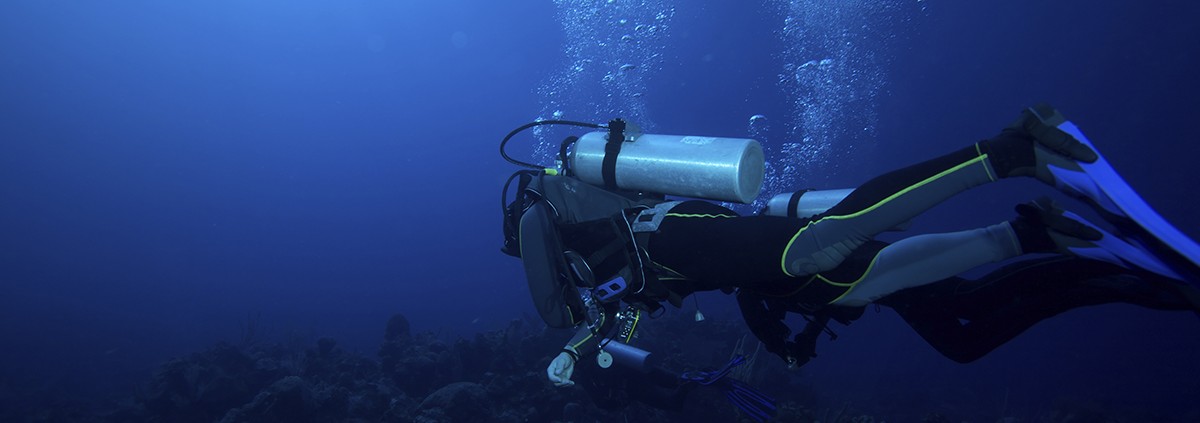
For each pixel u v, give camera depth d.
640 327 9.77
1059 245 1.73
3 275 45.56
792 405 6.91
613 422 7.33
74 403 13.20
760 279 1.94
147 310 34.25
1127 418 13.25
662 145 2.16
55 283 42.62
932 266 1.88
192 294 41.97
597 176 2.28
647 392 5.65
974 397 16.25
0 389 15.84
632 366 5.02
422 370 8.20
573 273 2.27
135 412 9.43
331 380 8.32
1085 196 1.54
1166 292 1.66
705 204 2.21
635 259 2.13
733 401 4.85
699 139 2.14
